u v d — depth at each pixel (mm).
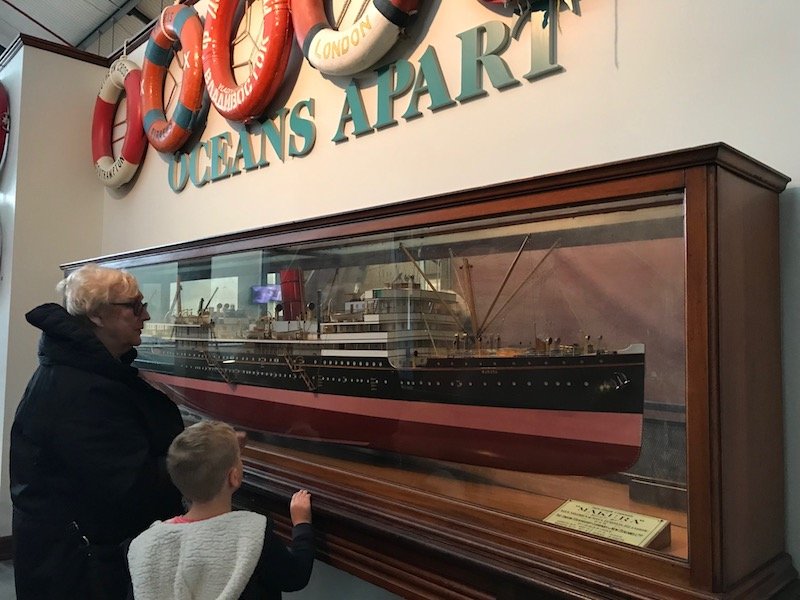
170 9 2338
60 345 1192
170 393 1803
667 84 1050
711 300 730
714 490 722
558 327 941
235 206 2047
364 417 1229
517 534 900
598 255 884
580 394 914
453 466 1115
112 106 2824
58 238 2791
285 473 1304
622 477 883
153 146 2389
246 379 1506
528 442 983
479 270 1040
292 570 1043
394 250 1168
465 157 1349
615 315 868
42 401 1163
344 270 1264
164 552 968
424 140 1439
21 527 1187
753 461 813
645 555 773
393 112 1514
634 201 813
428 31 1434
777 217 915
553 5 1196
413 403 1140
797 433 891
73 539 1178
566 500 955
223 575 948
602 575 795
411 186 1466
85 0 3684
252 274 1479
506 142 1272
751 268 826
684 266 780
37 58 2766
